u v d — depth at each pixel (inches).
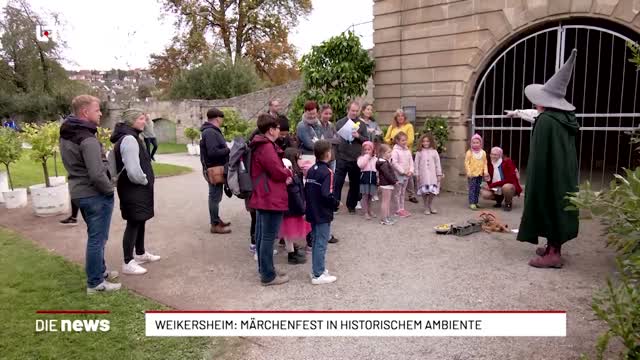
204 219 297.3
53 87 1305.4
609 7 287.7
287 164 190.9
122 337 142.2
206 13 1169.4
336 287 178.9
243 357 131.8
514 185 302.2
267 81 1285.7
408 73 383.2
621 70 565.3
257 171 175.8
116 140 187.6
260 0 1172.5
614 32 289.1
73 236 260.4
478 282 180.5
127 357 131.3
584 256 209.9
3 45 1262.3
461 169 363.9
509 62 501.7
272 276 182.1
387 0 387.2
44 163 315.6
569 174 189.5
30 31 1256.2
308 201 180.1
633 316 81.0
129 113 187.5
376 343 137.3
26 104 1248.8
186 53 1240.8
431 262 205.2
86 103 169.5
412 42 377.4
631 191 85.4
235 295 173.0
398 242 236.5
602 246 224.1
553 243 195.3
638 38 303.6
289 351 134.3
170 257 220.4
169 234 262.2
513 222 273.6
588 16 295.9
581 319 148.1
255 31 1225.4
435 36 364.2
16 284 183.6
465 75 352.8
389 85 396.8
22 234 266.5
